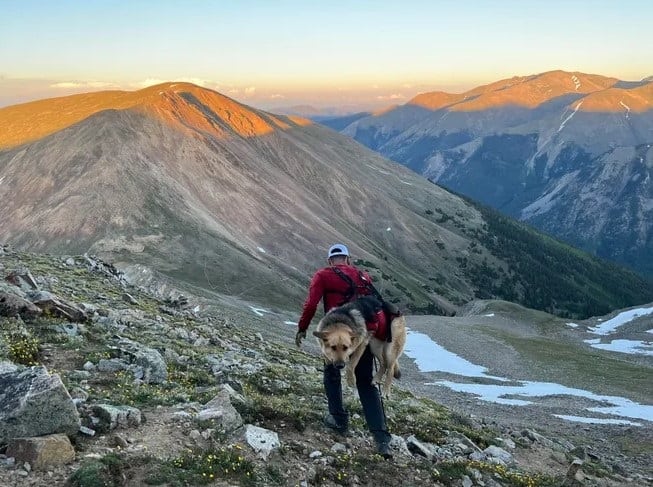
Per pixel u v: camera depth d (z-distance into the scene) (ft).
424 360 225.35
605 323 402.52
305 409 34.88
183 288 288.30
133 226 579.89
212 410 28.84
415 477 29.94
